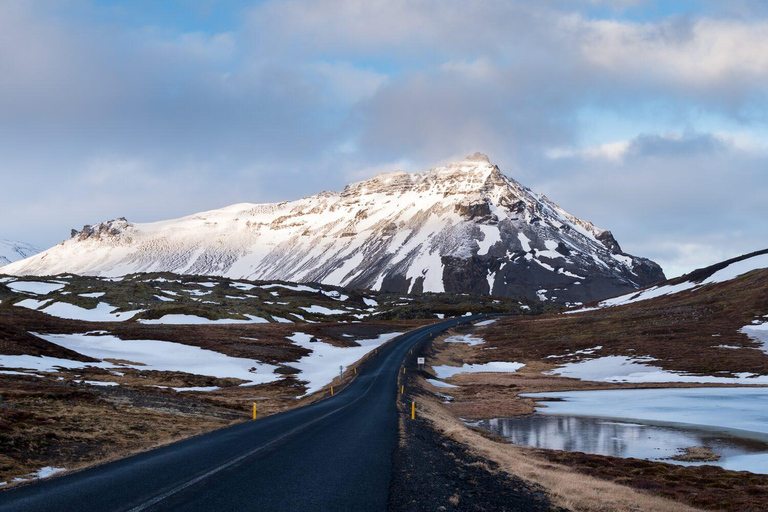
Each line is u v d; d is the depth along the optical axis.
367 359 95.94
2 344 64.50
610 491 17.69
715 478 23.44
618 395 62.28
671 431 39.19
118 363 76.06
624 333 109.19
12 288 195.88
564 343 110.62
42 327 99.00
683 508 15.87
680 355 84.69
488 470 19.34
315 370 87.69
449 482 15.93
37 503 11.12
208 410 38.91
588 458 28.12
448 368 96.69
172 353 88.69
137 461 16.64
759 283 122.38
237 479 13.85
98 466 15.89
